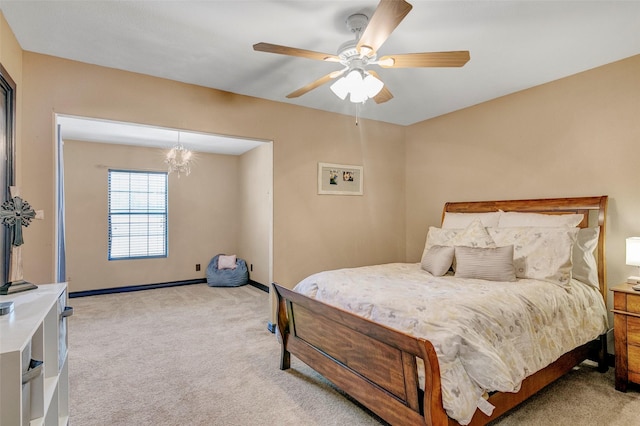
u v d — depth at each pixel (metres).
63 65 2.69
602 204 2.84
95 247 5.52
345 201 4.23
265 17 2.13
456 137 4.11
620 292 2.43
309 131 3.95
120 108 2.90
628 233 2.76
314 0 1.96
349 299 2.29
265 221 5.66
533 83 3.28
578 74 3.04
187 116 3.21
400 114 4.24
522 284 2.47
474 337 1.74
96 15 2.11
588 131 2.99
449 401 1.54
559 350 2.20
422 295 2.17
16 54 2.39
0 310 1.33
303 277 3.91
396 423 1.73
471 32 2.31
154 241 6.07
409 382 1.64
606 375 2.68
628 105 2.76
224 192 6.69
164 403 2.27
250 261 6.26
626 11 2.08
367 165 4.41
